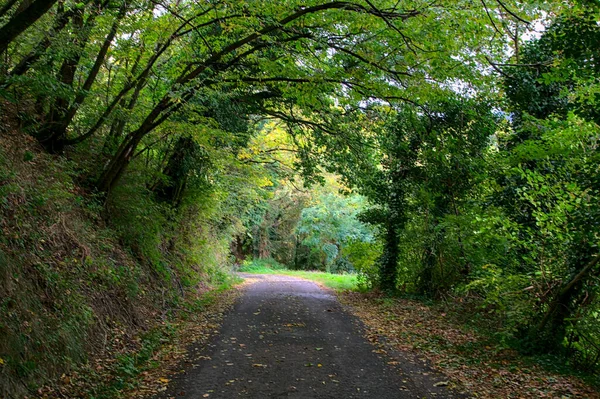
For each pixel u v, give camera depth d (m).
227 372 6.66
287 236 40.50
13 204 7.09
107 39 9.70
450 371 7.22
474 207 12.74
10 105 9.43
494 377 6.99
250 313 12.49
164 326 9.60
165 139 14.37
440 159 14.06
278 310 13.27
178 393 5.70
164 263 13.73
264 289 20.00
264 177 20.45
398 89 11.44
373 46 10.53
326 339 9.28
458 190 14.70
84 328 6.77
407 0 9.16
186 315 11.43
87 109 11.00
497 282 9.31
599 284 7.95
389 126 15.55
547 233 8.72
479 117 13.30
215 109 14.12
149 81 12.70
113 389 5.62
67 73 9.94
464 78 11.02
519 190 9.21
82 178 10.98
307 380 6.41
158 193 15.81
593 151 8.36
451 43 9.79
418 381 6.61
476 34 9.84
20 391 4.82
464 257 13.94
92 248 8.97
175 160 15.75
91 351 6.66
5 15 8.38
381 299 15.67
